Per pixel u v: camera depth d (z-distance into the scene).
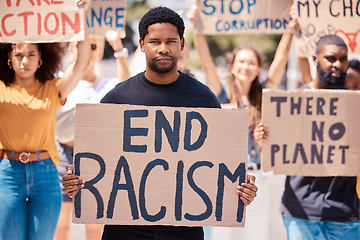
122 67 6.91
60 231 6.69
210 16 6.93
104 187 4.12
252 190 4.12
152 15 3.99
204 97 4.23
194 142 4.14
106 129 4.12
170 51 3.99
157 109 4.12
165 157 4.13
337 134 5.34
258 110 6.92
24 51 5.26
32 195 5.25
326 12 6.40
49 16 5.38
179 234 4.21
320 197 5.42
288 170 5.38
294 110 5.36
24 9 5.35
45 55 5.43
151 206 4.13
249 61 6.95
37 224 5.25
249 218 6.94
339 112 5.33
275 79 7.09
